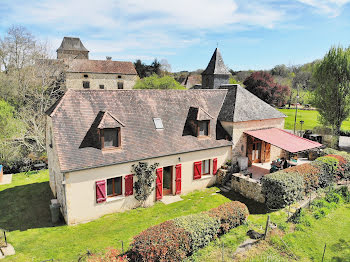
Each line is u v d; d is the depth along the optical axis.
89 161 18.17
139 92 24.44
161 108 24.66
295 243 14.41
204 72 34.91
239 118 25.81
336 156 24.56
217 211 15.84
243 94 29.16
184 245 13.02
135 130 21.72
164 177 23.03
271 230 15.62
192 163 23.62
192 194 23.45
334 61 37.66
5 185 27.22
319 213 17.44
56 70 61.16
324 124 40.09
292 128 52.12
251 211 19.52
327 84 38.38
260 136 26.12
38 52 55.28
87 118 20.30
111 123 19.19
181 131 24.09
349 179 24.50
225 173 24.94
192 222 14.28
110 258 12.12
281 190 18.41
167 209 20.45
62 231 17.23
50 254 14.54
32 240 16.25
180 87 63.56
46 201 22.94
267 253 13.64
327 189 21.62
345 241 14.63
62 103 19.95
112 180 19.78
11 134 33.81
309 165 21.75
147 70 96.12
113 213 19.73
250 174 24.89
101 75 71.69
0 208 21.61
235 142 26.25
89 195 18.47
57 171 20.36
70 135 18.83
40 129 38.72
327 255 13.43
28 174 30.89
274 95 75.62
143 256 11.92
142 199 20.72
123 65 76.56
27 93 49.56
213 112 27.62
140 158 20.16
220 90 30.20
